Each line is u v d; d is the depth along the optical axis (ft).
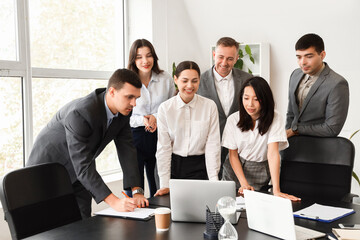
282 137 8.88
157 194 8.41
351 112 15.88
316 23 16.11
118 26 15.84
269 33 16.97
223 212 5.59
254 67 17.16
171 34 16.53
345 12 15.51
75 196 8.09
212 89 11.75
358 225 6.39
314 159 9.46
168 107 9.57
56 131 8.28
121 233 6.22
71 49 14.07
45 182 7.25
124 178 8.82
